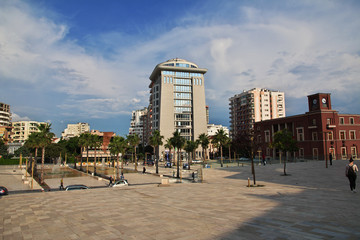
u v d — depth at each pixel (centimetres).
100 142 8762
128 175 5334
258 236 730
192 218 984
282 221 893
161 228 853
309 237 703
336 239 679
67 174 6131
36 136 4494
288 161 6062
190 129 11181
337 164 4247
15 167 8081
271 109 12606
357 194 1477
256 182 2519
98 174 5788
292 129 7269
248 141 4691
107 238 767
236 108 13525
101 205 1330
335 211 1026
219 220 937
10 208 1316
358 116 6762
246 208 1152
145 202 1402
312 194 1544
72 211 1194
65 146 11856
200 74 11588
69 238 786
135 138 6812
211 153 12025
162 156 10425
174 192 1825
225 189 1956
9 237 820
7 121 13425
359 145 6575
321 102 6462
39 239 788
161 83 11000
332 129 6344
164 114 10806
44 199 1586
